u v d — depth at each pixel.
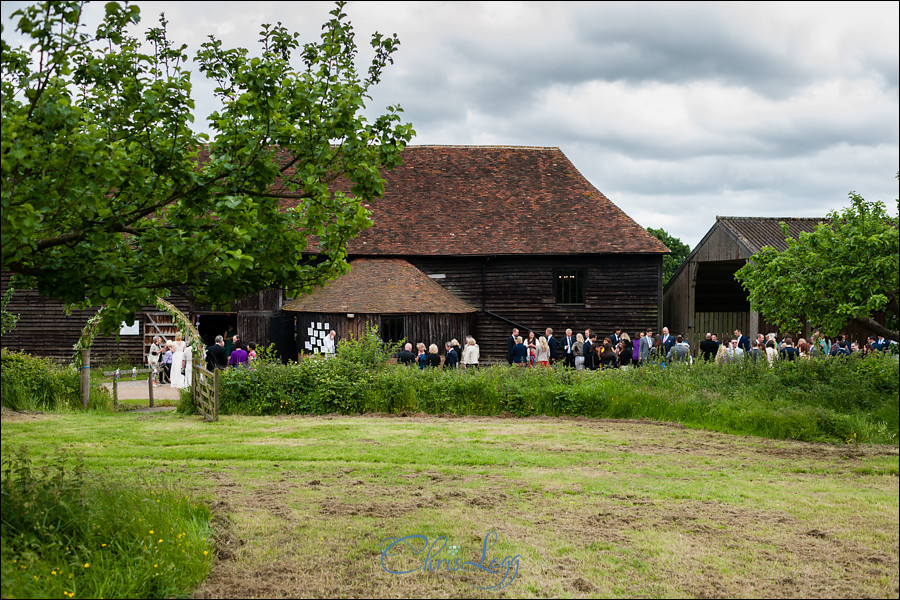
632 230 31.88
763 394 16.20
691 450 13.16
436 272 31.53
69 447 12.80
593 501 9.62
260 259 8.12
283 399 17.91
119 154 6.95
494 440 13.98
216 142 7.92
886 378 15.47
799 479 10.95
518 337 24.19
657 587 6.80
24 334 31.17
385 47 8.65
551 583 6.87
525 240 31.55
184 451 12.66
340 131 7.93
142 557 6.73
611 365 23.22
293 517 8.72
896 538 8.15
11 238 6.08
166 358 26.23
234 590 6.66
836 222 15.38
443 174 35.06
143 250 7.57
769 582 6.89
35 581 6.04
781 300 15.71
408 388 17.94
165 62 8.48
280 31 8.52
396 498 9.67
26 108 6.57
